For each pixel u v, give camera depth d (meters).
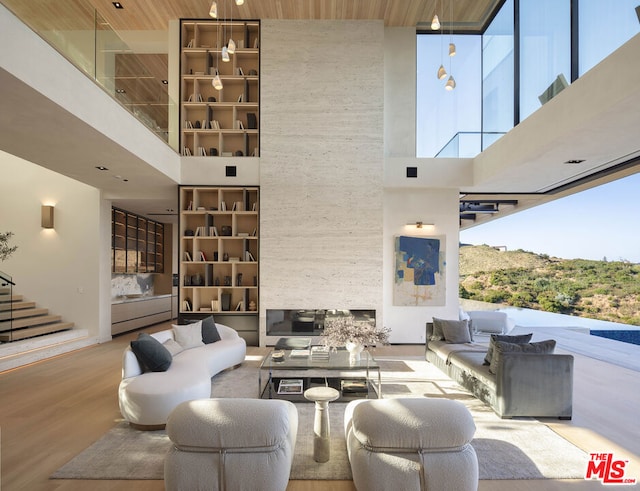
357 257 7.44
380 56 7.56
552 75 5.86
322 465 2.98
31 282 7.96
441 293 7.75
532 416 3.87
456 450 2.36
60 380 5.23
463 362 4.76
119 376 5.43
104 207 8.13
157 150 6.41
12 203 8.05
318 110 7.53
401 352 6.99
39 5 3.55
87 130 4.54
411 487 2.29
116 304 8.71
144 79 6.02
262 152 7.52
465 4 7.27
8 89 3.49
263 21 7.58
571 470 2.89
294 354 4.92
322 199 7.48
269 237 7.47
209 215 7.69
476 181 7.51
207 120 7.69
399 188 7.82
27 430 3.62
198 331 5.64
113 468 2.92
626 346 7.45
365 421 2.37
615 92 3.77
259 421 2.33
